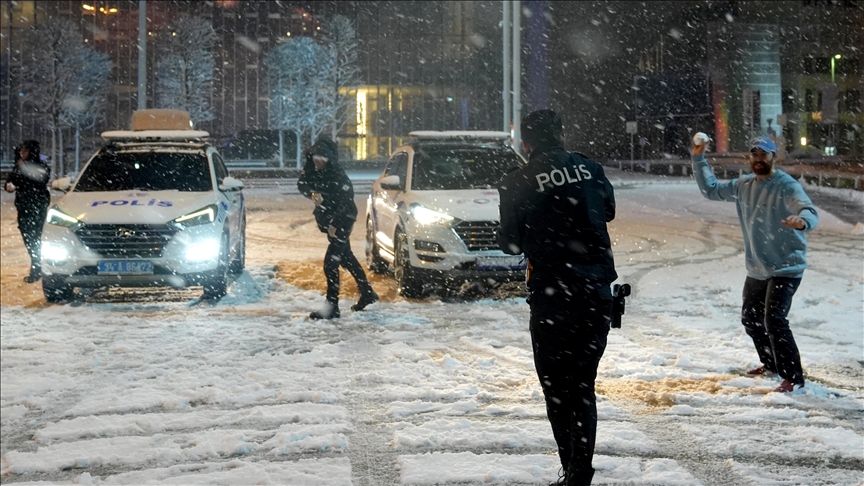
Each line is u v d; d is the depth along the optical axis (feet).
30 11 246.06
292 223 67.92
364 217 72.90
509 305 33.09
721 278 38.83
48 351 25.35
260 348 25.52
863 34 241.55
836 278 38.01
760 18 249.75
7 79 238.27
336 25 215.51
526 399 19.76
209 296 34.35
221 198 35.78
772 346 20.26
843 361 23.25
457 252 33.06
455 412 18.72
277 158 226.58
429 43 263.49
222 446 16.46
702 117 254.06
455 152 38.34
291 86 212.84
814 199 89.45
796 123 244.63
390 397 19.90
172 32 207.10
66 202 34.17
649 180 141.90
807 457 15.66
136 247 32.65
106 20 249.75
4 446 17.12
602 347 13.43
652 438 16.88
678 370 22.27
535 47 261.44
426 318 30.25
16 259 47.44
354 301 33.81
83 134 221.25
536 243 13.32
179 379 21.81
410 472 14.82
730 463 15.30
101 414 19.06
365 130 261.44
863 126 244.01
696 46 261.44
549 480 14.44
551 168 13.32
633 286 36.81
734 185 20.86
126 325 29.22
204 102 207.51
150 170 37.17
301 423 18.02
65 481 14.97
